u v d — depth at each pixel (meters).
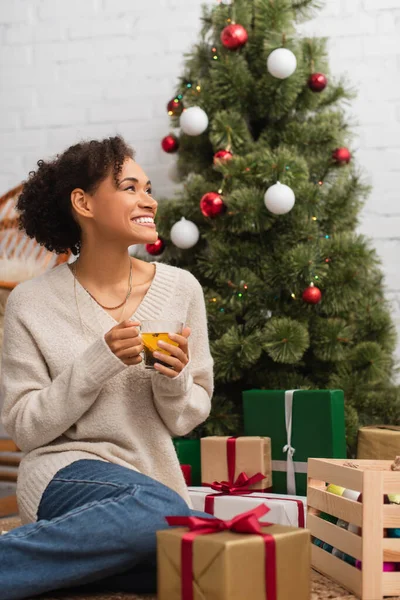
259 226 2.20
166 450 1.47
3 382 1.48
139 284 1.56
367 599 1.28
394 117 2.63
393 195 2.62
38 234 1.62
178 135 2.64
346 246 2.23
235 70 2.28
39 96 2.93
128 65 2.86
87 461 1.38
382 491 1.30
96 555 1.24
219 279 2.27
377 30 2.66
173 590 1.13
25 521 1.40
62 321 1.49
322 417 1.91
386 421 2.26
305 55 2.34
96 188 1.49
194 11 2.80
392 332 2.38
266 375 2.27
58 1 2.93
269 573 1.11
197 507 1.84
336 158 2.29
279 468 1.98
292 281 2.19
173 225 2.32
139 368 1.46
